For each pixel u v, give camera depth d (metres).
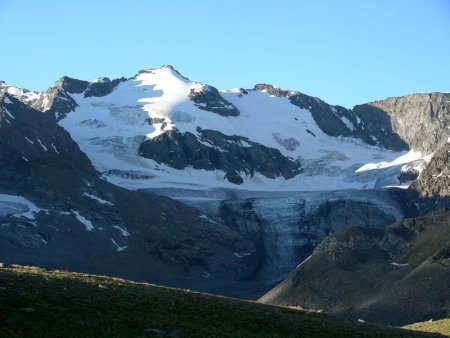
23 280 68.19
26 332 54.09
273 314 73.44
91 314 60.84
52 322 57.16
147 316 63.25
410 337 72.44
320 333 67.44
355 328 72.69
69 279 73.50
